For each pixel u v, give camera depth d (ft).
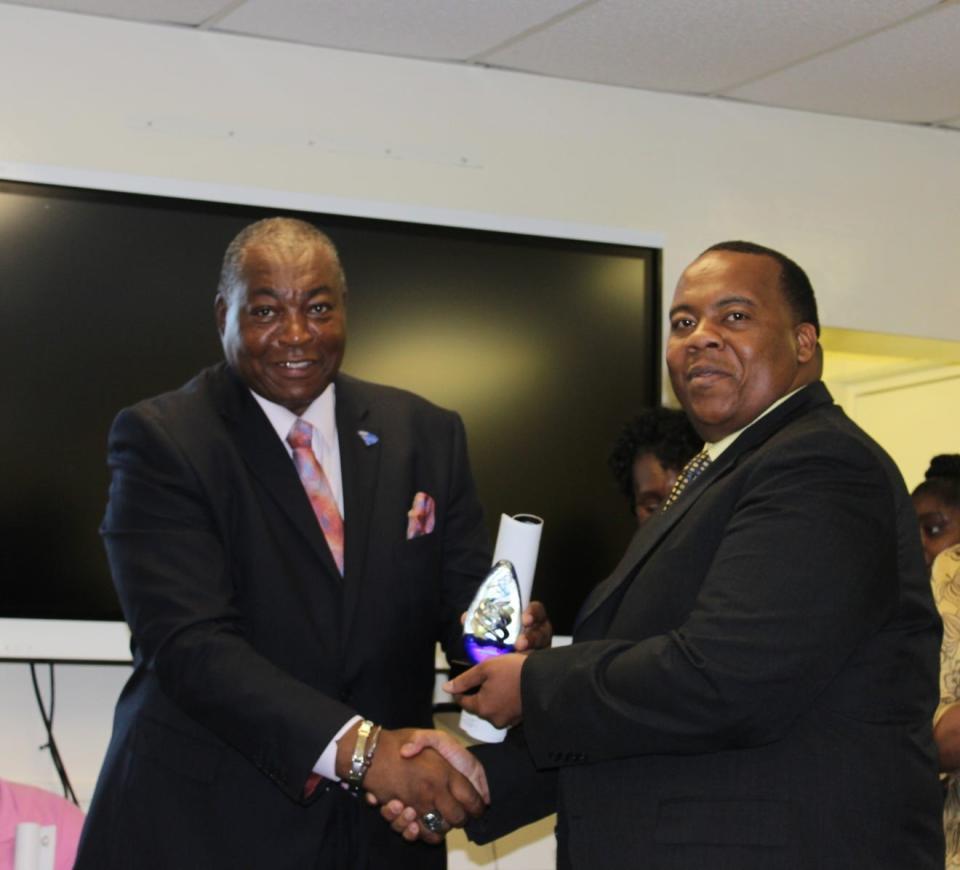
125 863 6.65
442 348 11.68
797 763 5.63
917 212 13.94
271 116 11.71
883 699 5.75
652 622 6.05
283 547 7.00
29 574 10.44
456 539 7.70
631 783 5.88
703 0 10.77
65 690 11.00
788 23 11.19
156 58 11.39
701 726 5.53
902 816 5.66
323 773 6.59
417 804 6.65
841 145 13.73
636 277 12.29
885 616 5.71
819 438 5.82
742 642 5.47
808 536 5.59
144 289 10.85
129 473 7.04
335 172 11.88
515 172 12.50
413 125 12.18
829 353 15.56
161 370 10.84
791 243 13.46
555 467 11.90
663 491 9.02
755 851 5.53
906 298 13.82
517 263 11.96
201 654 6.61
